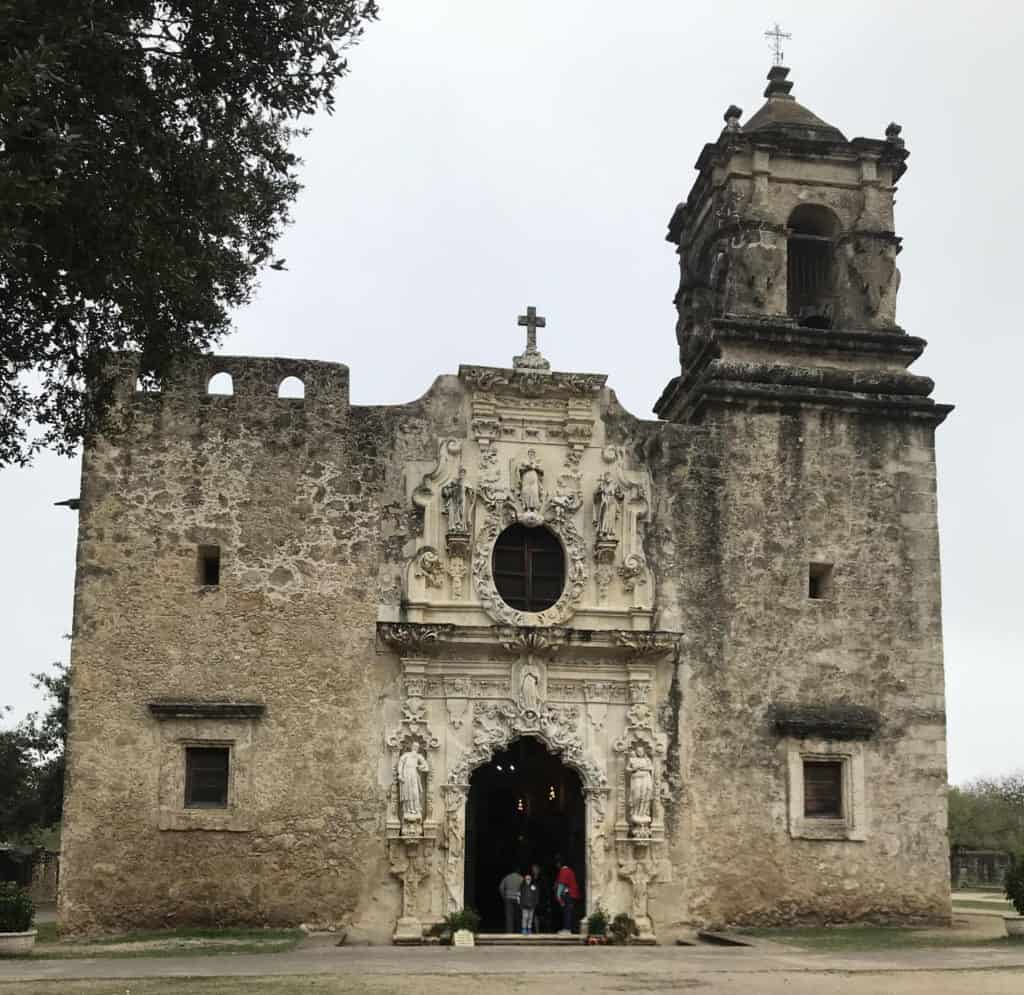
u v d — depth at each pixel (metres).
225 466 26.36
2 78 12.77
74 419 18.08
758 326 28.77
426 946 24.12
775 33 32.66
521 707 26.06
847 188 30.34
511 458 27.25
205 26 16.33
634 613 26.75
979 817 72.00
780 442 28.33
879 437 28.78
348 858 25.11
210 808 25.00
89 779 24.73
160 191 15.84
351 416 26.89
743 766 26.84
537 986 17.20
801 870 26.62
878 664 27.83
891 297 29.84
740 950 22.78
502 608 26.22
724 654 27.23
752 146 29.88
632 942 25.30
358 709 25.70
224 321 18.80
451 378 27.39
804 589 27.83
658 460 27.77
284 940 23.25
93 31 14.39
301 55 16.83
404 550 26.48
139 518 25.94
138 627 25.50
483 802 29.94
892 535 28.44
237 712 25.20
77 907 24.23
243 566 26.00
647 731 26.47
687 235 32.91
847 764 27.25
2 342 16.36
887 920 26.72
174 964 19.47
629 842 25.94
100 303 16.58
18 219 13.45
